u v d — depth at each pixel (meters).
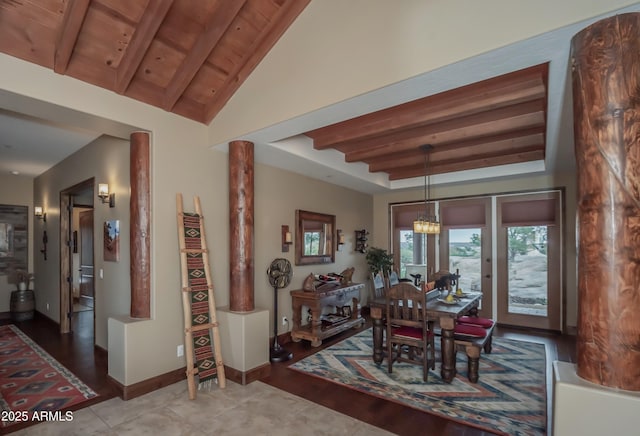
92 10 2.53
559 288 5.35
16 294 6.11
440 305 3.78
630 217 1.57
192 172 3.67
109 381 3.27
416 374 3.61
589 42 1.70
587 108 1.69
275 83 3.15
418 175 6.11
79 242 7.77
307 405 2.94
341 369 3.76
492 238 5.93
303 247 5.34
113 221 4.06
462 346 3.54
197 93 3.57
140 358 3.16
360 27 2.57
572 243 5.25
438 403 2.97
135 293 3.31
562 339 4.95
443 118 3.45
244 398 3.07
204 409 2.88
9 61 2.44
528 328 5.56
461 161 5.09
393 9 2.40
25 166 5.88
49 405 2.94
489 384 3.36
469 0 2.08
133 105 3.18
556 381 1.71
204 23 2.92
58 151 5.02
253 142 3.71
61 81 2.70
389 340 3.65
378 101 2.67
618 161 1.60
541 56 2.03
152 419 2.72
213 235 3.87
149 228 3.34
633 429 1.52
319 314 4.69
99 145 4.41
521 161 5.00
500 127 3.76
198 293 3.43
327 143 4.34
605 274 1.62
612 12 1.62
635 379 1.56
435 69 2.19
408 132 4.21
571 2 1.73
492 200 5.95
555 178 5.39
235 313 3.50
